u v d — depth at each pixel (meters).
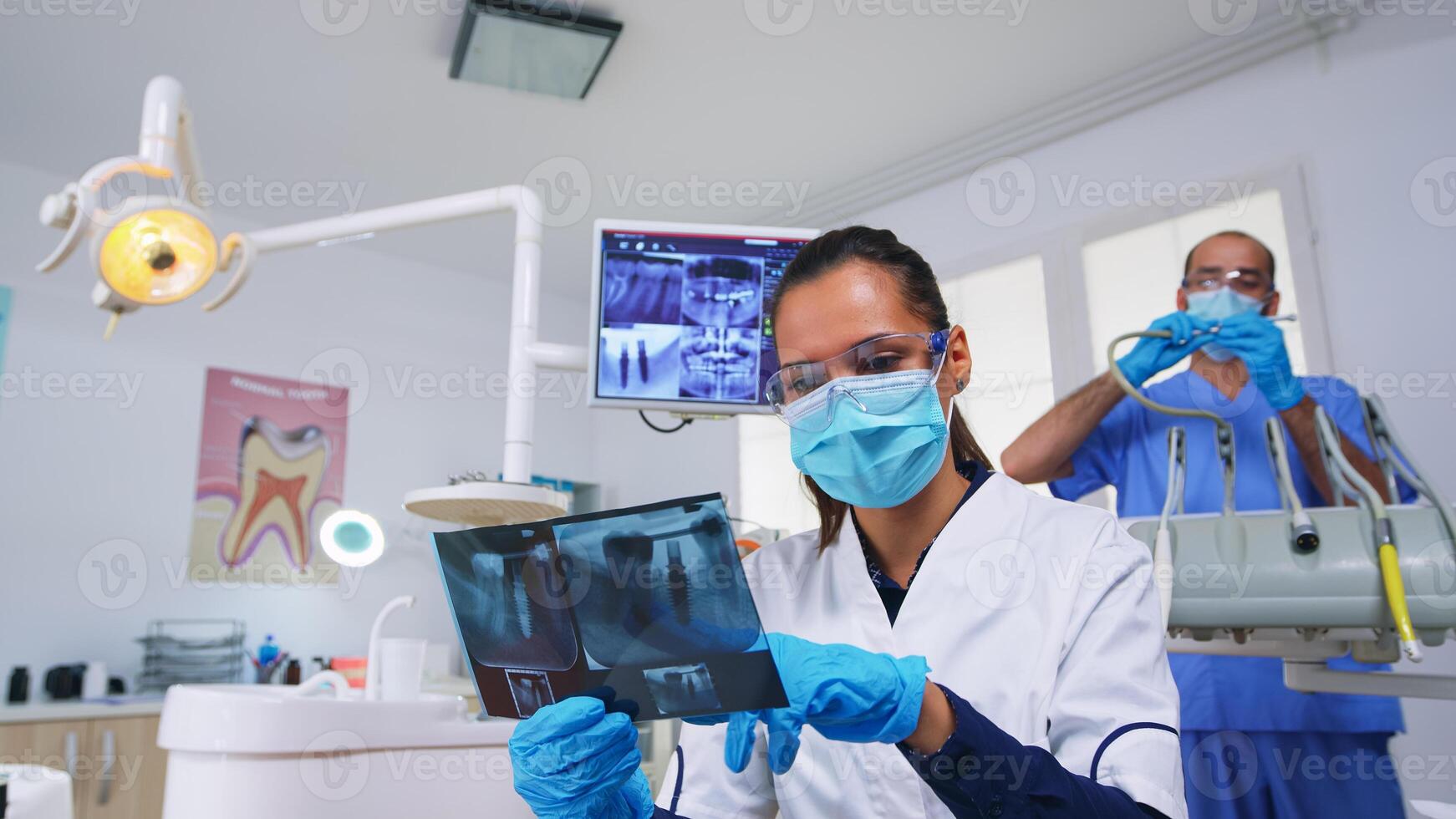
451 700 1.51
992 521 1.05
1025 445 2.36
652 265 1.91
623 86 3.18
